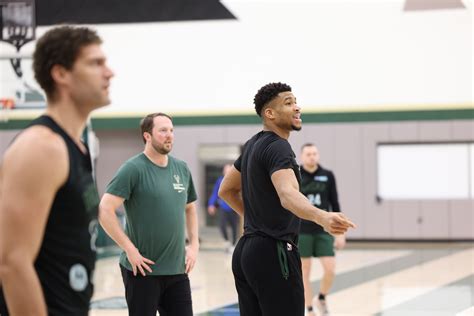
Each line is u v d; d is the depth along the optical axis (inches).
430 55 769.6
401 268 525.7
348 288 427.8
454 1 765.9
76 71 98.2
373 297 391.9
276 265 159.5
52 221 95.7
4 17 489.7
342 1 784.3
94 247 102.7
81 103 100.1
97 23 806.5
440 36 767.7
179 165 210.2
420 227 761.0
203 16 805.2
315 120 785.6
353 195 775.1
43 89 100.3
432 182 767.1
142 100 810.8
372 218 770.2
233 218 655.1
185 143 806.5
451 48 766.5
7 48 677.9
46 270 96.3
